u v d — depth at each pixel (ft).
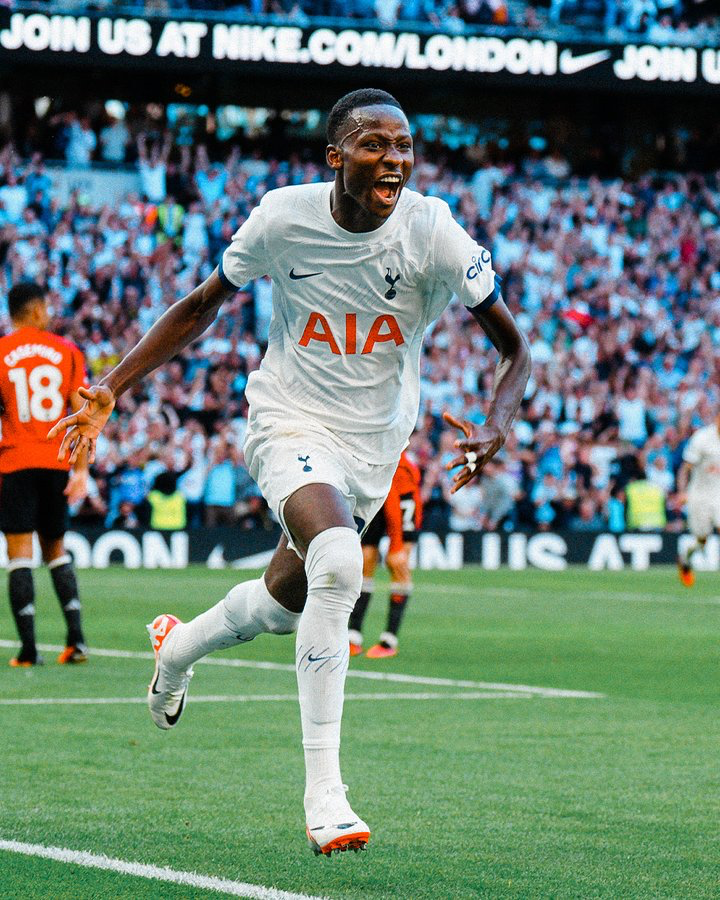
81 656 32.83
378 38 85.87
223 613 16.65
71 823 16.74
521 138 100.22
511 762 21.39
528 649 38.37
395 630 36.60
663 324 90.12
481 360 84.12
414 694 29.07
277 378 16.06
